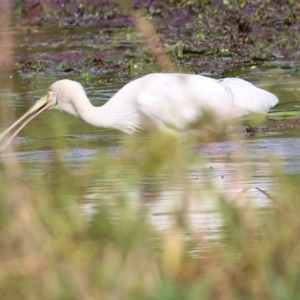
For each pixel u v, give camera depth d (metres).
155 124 15.41
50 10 29.92
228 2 26.41
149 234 8.45
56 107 16.11
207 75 21.14
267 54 23.05
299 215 8.52
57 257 7.85
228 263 7.94
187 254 8.26
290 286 7.33
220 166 12.03
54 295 7.40
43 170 11.57
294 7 26.75
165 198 9.52
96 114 15.81
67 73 22.20
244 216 8.75
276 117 16.64
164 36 25.55
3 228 8.34
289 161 13.06
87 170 9.91
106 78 21.52
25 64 23.08
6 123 17.16
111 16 28.97
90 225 8.41
